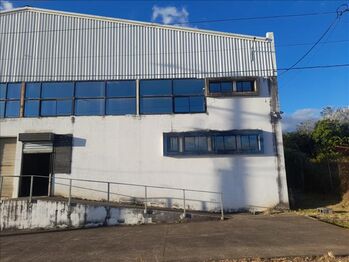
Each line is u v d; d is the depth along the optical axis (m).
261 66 21.81
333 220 14.84
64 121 21.08
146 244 11.41
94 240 12.77
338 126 34.62
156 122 21.12
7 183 20.59
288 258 8.66
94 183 20.41
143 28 22.27
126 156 20.70
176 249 10.36
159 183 20.42
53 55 21.88
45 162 20.97
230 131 20.92
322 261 8.33
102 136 20.94
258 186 20.38
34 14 22.36
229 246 10.33
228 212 20.05
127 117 21.17
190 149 20.77
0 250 11.80
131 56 21.94
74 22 22.28
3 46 21.92
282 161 20.62
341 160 25.34
